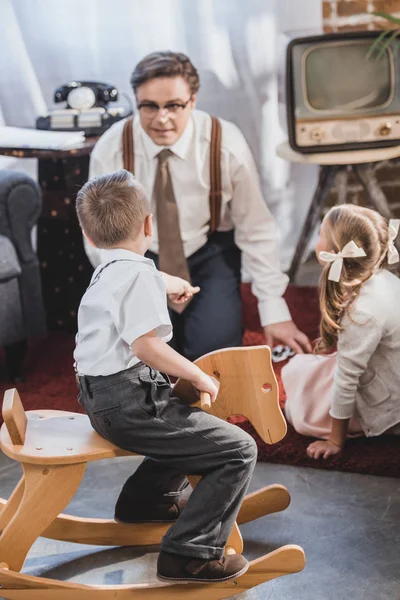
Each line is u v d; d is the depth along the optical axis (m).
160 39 2.96
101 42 2.99
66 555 1.71
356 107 2.50
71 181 2.62
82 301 1.55
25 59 3.05
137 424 1.50
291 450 2.02
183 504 1.73
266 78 2.97
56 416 1.66
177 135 2.22
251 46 2.94
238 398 1.58
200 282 2.42
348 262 1.90
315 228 2.83
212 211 2.34
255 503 1.76
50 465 1.51
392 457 1.98
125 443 1.52
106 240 1.54
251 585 1.56
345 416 1.96
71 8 2.96
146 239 1.58
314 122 2.51
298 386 2.12
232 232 2.44
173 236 2.32
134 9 2.93
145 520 1.71
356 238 1.88
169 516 1.72
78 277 2.71
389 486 1.90
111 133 2.35
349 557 1.67
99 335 1.52
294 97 2.50
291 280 2.94
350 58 2.47
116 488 1.95
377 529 1.76
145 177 2.33
